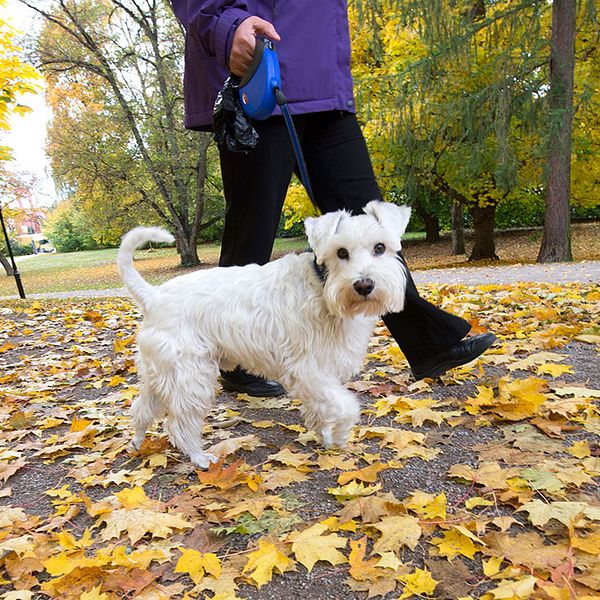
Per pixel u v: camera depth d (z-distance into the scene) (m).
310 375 2.67
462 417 3.13
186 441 2.77
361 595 1.80
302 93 3.11
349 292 2.51
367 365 4.41
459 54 14.55
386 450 2.82
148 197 27.23
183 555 1.97
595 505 2.11
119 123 26.09
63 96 27.28
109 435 3.40
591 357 4.00
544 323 5.24
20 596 1.88
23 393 4.45
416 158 16.23
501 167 14.08
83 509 2.51
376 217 2.75
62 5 24.97
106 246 56.00
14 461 3.09
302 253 2.85
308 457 2.78
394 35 17.16
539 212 30.58
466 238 30.06
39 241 69.06
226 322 2.70
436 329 3.37
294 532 2.10
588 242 23.58
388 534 2.02
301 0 3.06
